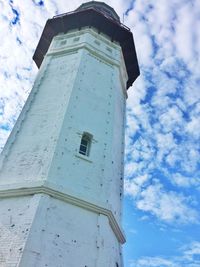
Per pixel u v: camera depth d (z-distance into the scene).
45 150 16.89
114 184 18.38
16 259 12.20
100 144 18.75
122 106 24.42
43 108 19.61
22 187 15.02
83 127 18.77
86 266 13.52
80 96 20.14
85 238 14.38
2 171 16.45
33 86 21.52
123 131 22.98
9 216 14.09
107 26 26.45
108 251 14.70
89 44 24.08
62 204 14.90
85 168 17.03
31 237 12.90
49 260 12.72
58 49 24.36
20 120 19.22
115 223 16.41
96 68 22.91
